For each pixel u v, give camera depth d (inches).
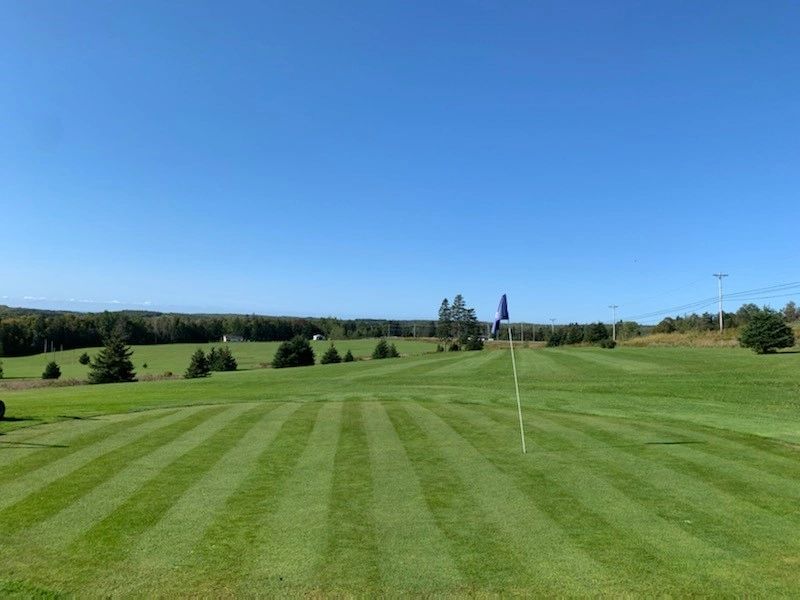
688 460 483.8
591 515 349.4
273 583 267.9
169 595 259.1
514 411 789.9
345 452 523.5
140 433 624.4
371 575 274.1
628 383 1288.1
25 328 5019.7
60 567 286.2
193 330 5999.0
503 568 279.4
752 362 1993.1
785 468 455.8
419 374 1790.1
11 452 531.5
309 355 3166.8
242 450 534.3
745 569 275.1
